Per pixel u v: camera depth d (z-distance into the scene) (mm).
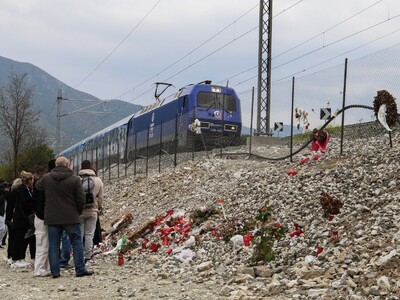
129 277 9703
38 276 9969
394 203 9344
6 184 14539
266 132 23547
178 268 10141
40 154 42094
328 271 7695
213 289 8094
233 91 26719
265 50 24641
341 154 14852
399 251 7312
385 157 12586
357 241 8305
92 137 44719
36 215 10039
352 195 10703
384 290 6484
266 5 24641
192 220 13219
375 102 13609
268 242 9094
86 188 11219
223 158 22016
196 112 25516
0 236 14352
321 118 16172
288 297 7098
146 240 13516
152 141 30203
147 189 21266
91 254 11484
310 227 9789
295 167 15344
